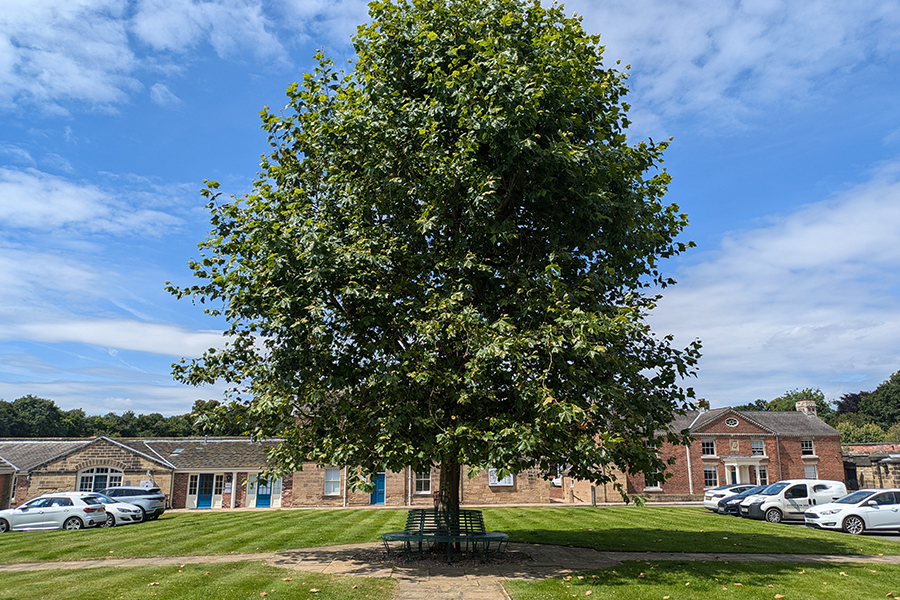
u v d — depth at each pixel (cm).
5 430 7012
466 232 1208
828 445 4112
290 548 1480
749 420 4075
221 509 3519
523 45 1173
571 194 1170
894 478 3884
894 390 7844
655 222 1287
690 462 3931
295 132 1334
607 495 3641
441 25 1272
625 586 984
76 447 3566
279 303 1073
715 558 1299
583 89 1192
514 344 1005
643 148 1260
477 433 1012
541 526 1948
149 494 2647
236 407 1278
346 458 1095
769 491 2459
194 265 1288
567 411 958
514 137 1058
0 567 1323
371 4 1288
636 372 1225
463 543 1495
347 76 1284
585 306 1180
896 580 1058
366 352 1124
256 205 1268
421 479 3397
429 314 1134
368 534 1709
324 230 1158
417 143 1226
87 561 1373
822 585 1002
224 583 1021
